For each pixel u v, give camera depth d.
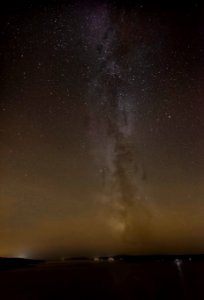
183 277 7.36
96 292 5.99
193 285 6.47
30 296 5.78
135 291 6.05
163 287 6.32
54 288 6.42
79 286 6.55
